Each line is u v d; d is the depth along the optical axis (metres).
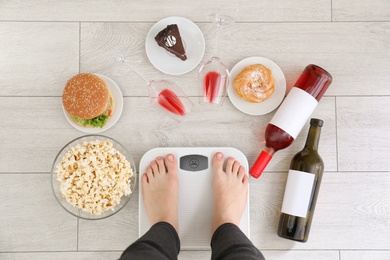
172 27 1.24
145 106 1.30
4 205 1.28
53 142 1.29
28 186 1.29
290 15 1.31
